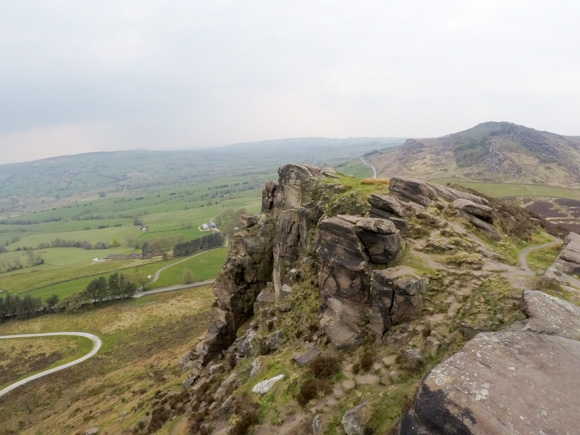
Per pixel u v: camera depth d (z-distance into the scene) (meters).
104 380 75.38
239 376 34.50
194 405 35.84
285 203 58.72
